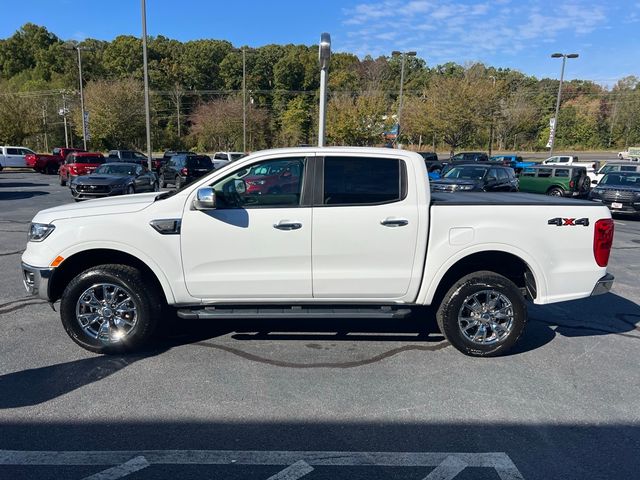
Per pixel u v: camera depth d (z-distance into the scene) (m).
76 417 3.35
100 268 4.29
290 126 67.00
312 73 81.94
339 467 2.84
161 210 4.21
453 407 3.55
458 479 2.75
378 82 71.44
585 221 4.36
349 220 4.18
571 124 78.38
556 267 4.37
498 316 4.43
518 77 79.06
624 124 78.00
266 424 3.29
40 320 5.27
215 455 2.94
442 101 41.34
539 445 3.09
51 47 83.44
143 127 57.00
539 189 21.31
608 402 3.66
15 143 49.66
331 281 4.27
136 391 3.73
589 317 5.70
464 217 4.26
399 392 3.77
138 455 2.93
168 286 4.27
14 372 4.03
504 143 72.25
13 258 8.15
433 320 5.46
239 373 4.06
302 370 4.14
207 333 4.97
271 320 5.39
